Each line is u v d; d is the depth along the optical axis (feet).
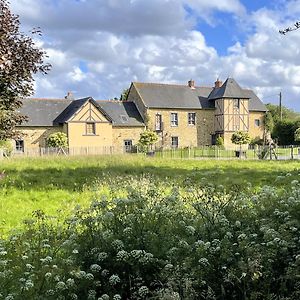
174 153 131.54
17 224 24.64
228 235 13.83
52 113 150.10
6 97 38.73
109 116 151.94
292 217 14.62
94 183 39.01
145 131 154.81
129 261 13.17
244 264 12.23
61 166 58.39
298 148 122.01
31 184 41.11
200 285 12.48
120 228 14.64
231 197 16.37
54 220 21.97
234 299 12.76
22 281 11.95
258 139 183.62
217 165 65.00
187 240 14.01
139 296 12.61
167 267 12.59
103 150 149.38
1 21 37.73
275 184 30.68
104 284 13.29
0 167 55.42
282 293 12.37
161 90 172.76
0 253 13.28
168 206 15.88
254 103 186.29
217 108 177.47
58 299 11.98
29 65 38.45
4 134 40.04
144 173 45.01
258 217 15.29
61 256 13.91
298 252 13.06
